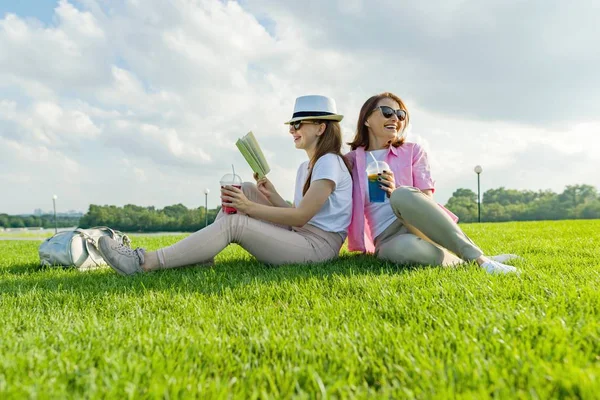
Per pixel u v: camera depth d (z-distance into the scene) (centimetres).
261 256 377
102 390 131
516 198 9112
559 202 8881
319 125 388
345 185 386
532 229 927
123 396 129
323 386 132
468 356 154
